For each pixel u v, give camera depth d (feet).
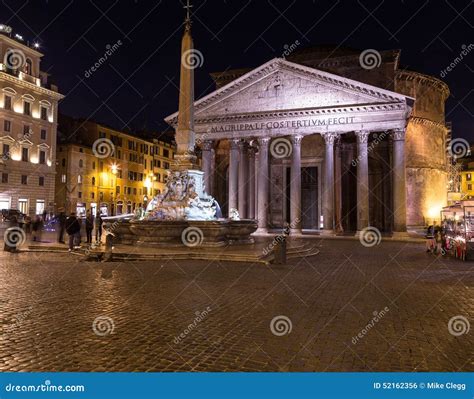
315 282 40.06
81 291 34.19
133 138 238.89
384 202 148.77
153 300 31.12
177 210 68.95
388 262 57.93
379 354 20.07
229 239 71.10
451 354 20.17
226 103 134.82
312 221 157.07
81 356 19.30
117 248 62.13
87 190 203.72
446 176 178.60
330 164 122.62
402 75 160.45
